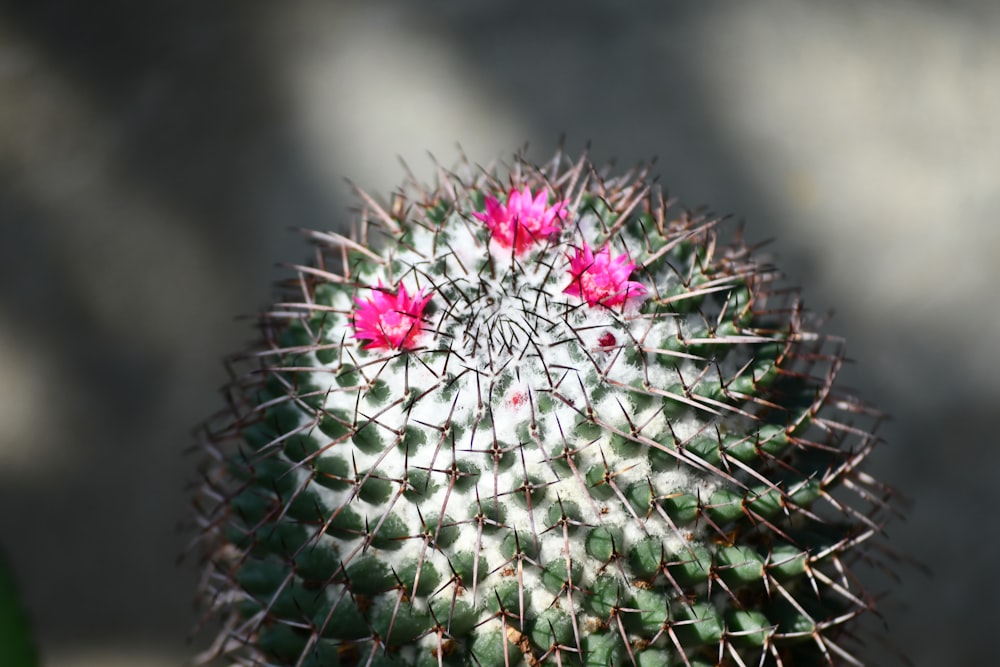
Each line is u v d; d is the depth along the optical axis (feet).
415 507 1.51
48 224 2.20
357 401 1.51
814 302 2.19
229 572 1.60
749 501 1.52
